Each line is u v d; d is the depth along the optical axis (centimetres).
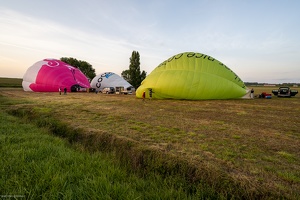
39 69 3406
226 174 401
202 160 467
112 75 4141
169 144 587
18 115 1180
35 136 701
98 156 545
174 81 1930
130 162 538
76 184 388
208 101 1922
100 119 967
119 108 1373
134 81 5528
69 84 3428
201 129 773
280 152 518
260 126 836
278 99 2291
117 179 414
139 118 998
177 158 484
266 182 370
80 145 656
